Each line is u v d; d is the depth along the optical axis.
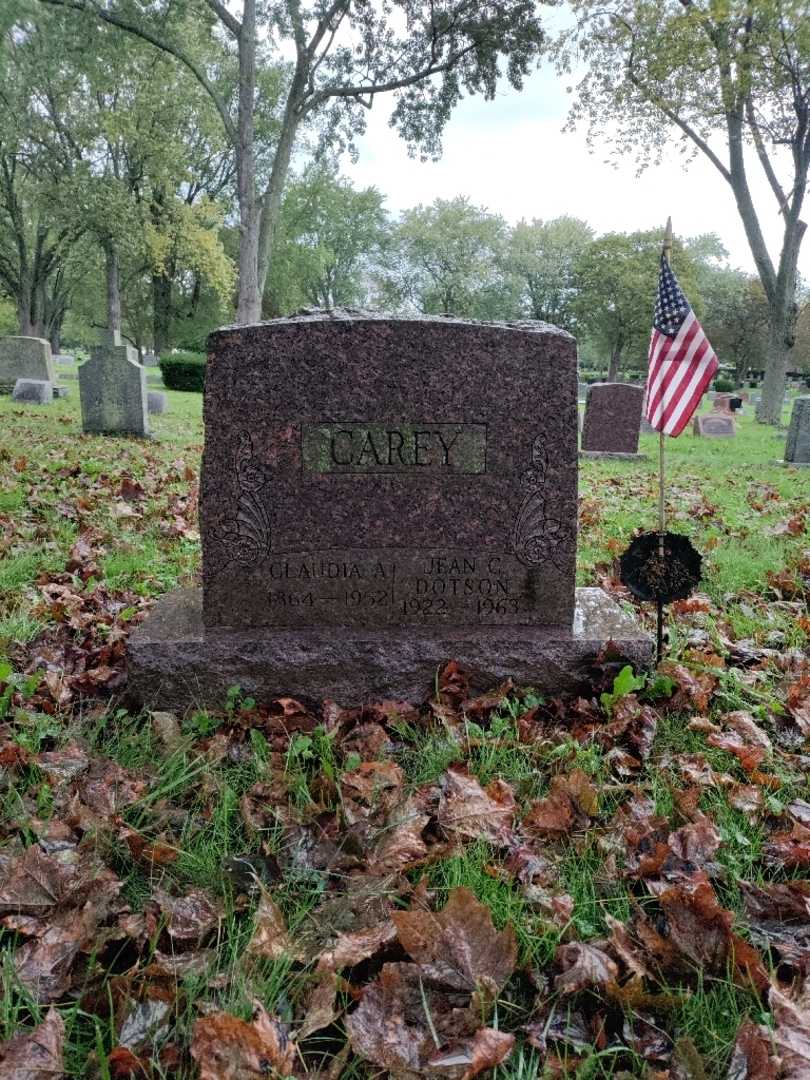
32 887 2.07
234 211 44.84
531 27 20.28
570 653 3.33
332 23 20.56
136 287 47.72
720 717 3.21
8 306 50.84
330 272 58.19
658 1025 1.77
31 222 40.66
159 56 24.86
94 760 2.71
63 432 12.07
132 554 5.28
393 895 2.08
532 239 62.53
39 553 5.17
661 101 20.05
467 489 3.32
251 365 3.16
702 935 1.95
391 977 1.80
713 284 65.50
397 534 3.34
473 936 1.90
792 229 22.84
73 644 3.81
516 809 2.55
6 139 30.06
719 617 4.49
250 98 20.36
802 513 7.83
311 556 3.32
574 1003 1.81
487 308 62.53
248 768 2.80
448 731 2.94
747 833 2.46
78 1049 1.62
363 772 2.71
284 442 3.22
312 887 2.18
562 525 3.38
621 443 13.84
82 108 32.34
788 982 1.89
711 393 43.31
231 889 2.12
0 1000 1.74
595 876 2.21
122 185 32.16
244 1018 1.69
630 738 3.00
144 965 1.89
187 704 3.21
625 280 50.19
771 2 17.08
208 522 3.26
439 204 58.91
